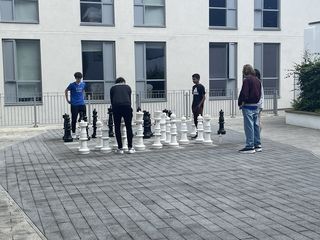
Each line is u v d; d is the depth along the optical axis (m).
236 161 9.70
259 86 10.60
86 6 19.56
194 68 21.42
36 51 19.02
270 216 5.89
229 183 7.71
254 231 5.34
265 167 9.02
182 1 21.03
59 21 19.08
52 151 11.41
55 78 19.16
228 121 18.88
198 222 5.69
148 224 5.65
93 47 19.83
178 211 6.16
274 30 23.08
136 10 20.45
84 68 19.73
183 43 21.17
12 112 18.59
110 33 19.91
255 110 10.67
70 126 13.59
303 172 8.53
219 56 22.14
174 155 10.56
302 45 23.64
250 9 22.45
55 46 19.09
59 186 7.68
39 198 6.93
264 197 6.80
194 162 9.66
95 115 14.12
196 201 6.63
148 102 20.62
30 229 5.54
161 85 21.03
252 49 22.64
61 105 19.28
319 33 19.72
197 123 12.52
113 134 13.95
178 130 15.45
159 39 20.73
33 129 16.91
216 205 6.41
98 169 9.06
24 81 18.89
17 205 6.57
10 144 12.89
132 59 20.33
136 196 6.96
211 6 21.77
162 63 21.03
